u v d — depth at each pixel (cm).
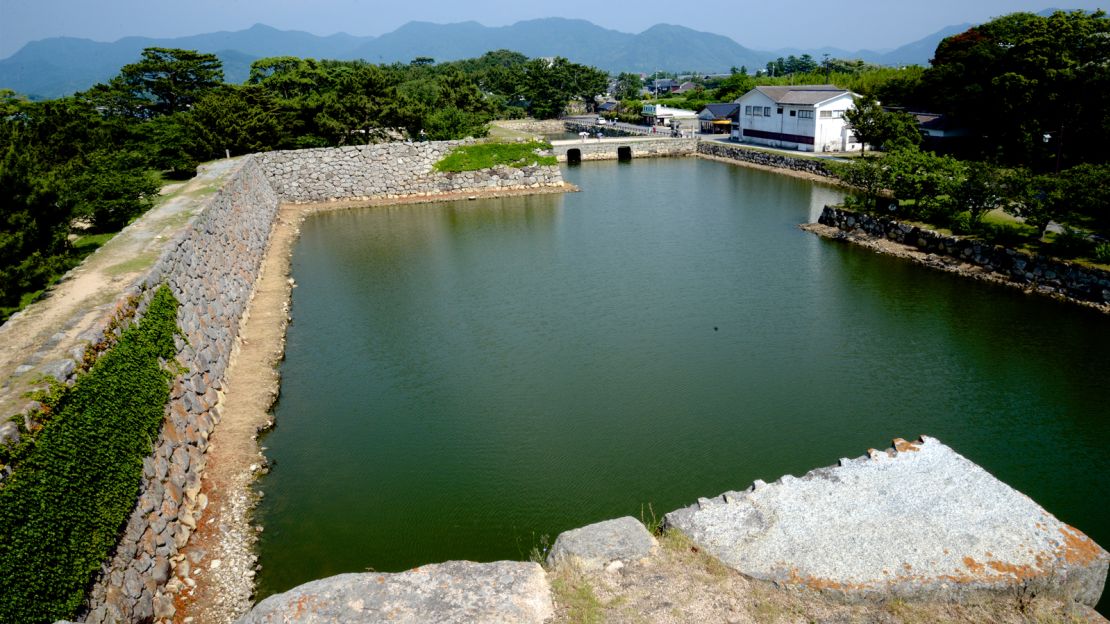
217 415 1703
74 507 973
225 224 2705
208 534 1302
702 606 692
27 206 1866
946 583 698
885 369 2050
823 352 2178
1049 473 1530
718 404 1867
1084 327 2294
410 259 3422
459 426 1788
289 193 4819
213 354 1864
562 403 1898
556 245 3609
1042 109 4422
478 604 682
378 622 656
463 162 5166
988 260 2834
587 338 2348
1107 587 1137
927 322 2395
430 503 1461
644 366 2116
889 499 833
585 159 6988
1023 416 1769
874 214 3500
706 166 6325
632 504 1454
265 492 1484
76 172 2834
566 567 750
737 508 845
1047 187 2747
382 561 1273
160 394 1389
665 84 19150
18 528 859
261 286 2898
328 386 2017
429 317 2592
